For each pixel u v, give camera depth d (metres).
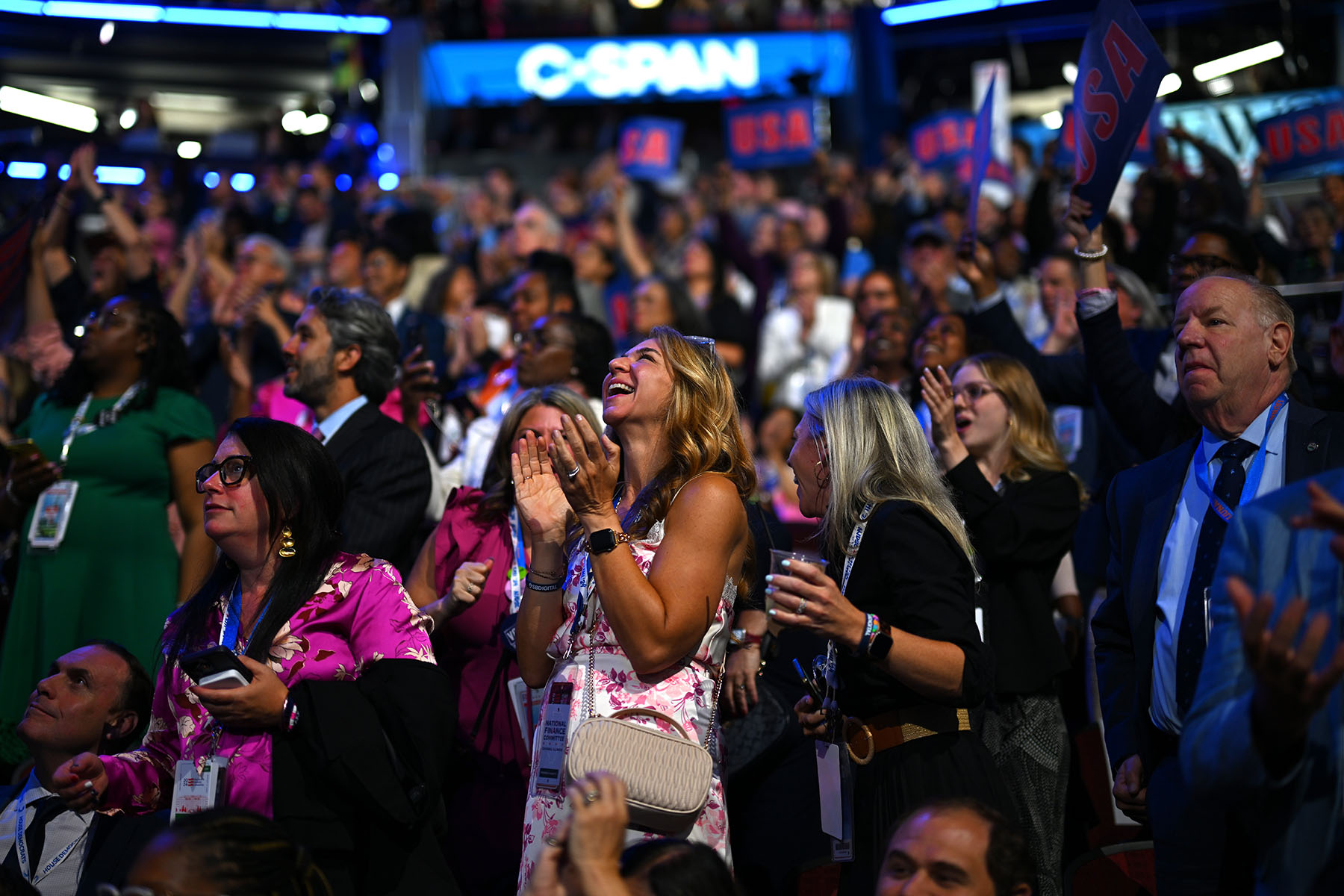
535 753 2.84
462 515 3.91
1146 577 2.98
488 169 17.05
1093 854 3.26
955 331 4.95
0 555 5.13
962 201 10.05
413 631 3.12
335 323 4.27
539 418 3.91
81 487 4.48
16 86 13.20
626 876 2.27
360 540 3.99
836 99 17.39
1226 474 2.89
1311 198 7.79
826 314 8.14
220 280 7.93
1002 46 14.09
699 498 2.80
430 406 5.00
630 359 3.02
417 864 3.02
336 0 14.72
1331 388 4.23
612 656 2.79
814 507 3.31
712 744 2.85
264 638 3.02
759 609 3.60
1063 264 5.80
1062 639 4.23
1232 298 2.90
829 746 3.08
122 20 13.42
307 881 2.41
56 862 3.23
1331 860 2.08
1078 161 4.13
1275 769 2.09
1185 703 2.81
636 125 12.13
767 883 3.80
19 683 4.41
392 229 8.45
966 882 2.39
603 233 10.70
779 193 15.70
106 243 6.48
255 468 3.08
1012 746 3.61
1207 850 2.76
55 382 4.87
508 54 18.08
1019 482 3.87
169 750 3.17
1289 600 2.10
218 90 14.21
